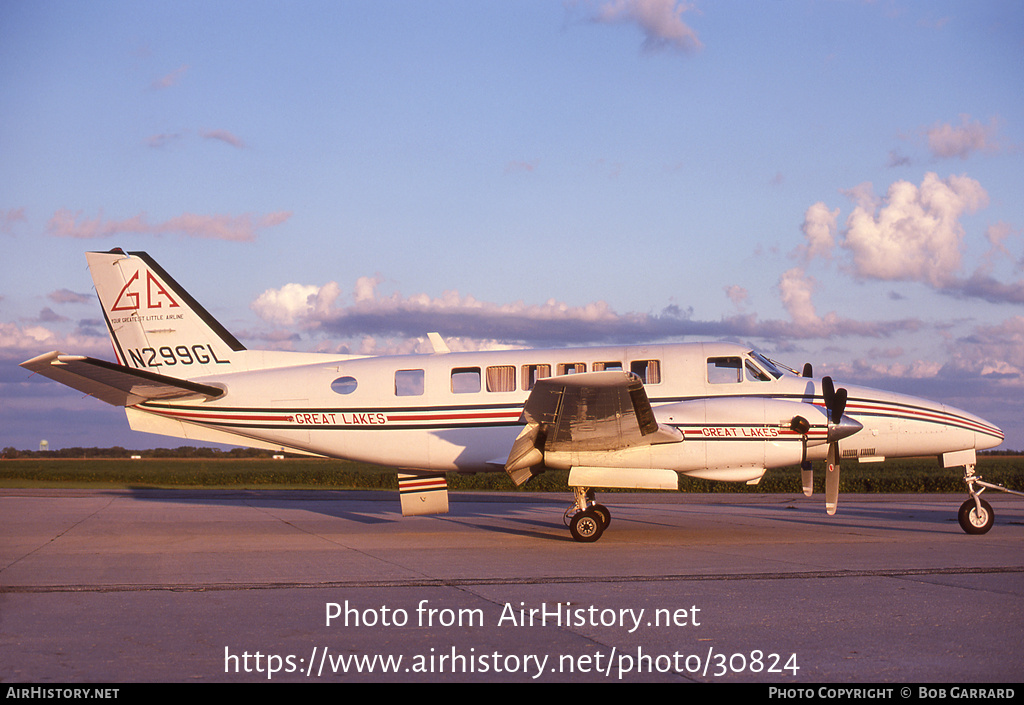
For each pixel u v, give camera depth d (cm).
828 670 447
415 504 1287
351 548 1024
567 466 1113
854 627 545
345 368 1291
